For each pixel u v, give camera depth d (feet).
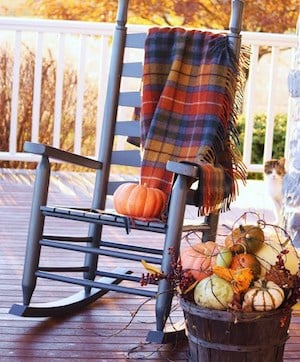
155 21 25.91
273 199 14.42
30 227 8.75
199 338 7.20
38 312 8.74
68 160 9.14
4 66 21.24
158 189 9.15
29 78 21.33
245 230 7.64
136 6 25.79
